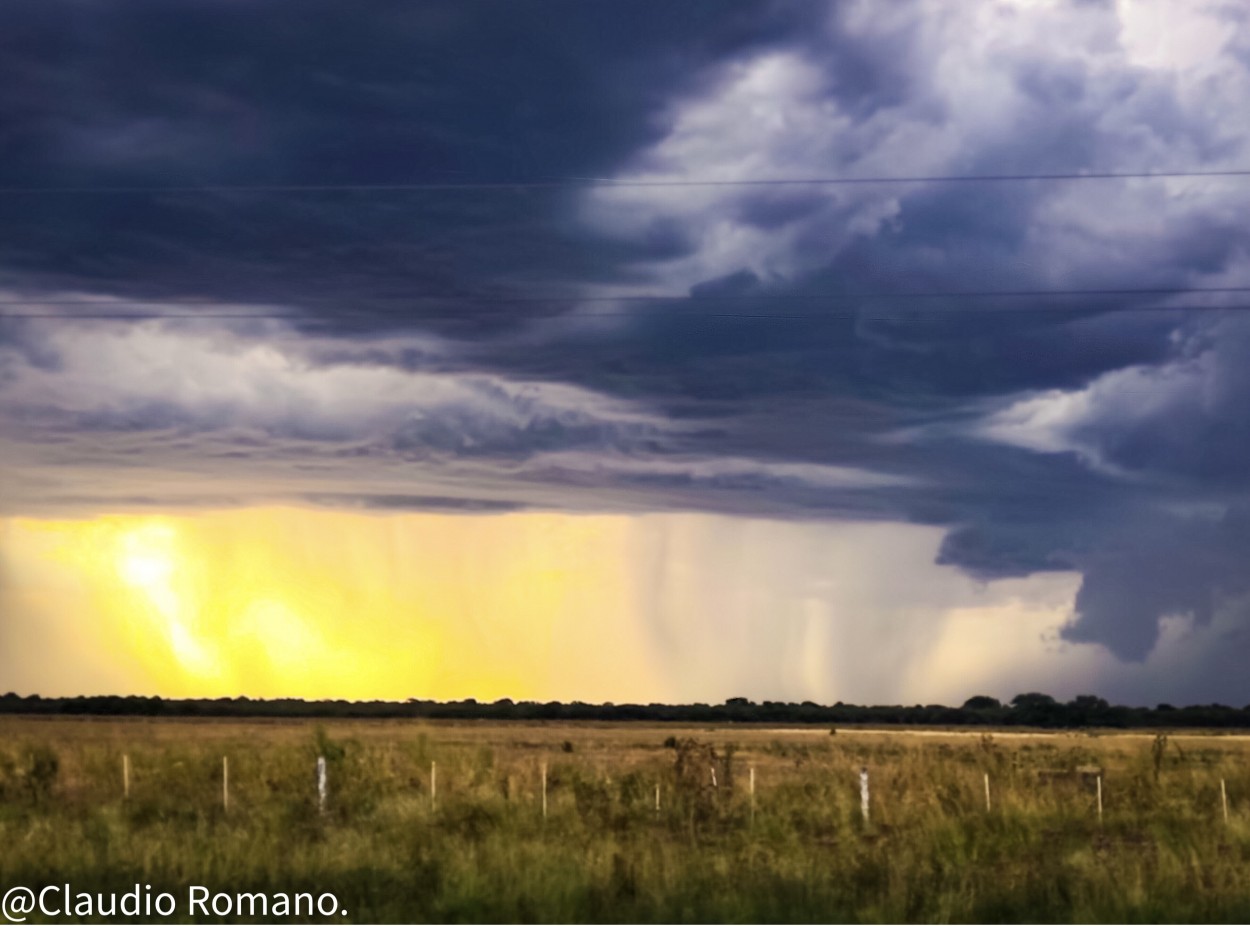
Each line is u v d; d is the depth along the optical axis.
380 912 18.16
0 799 35.34
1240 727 190.88
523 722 184.62
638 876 19.62
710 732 138.62
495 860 20.30
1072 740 113.44
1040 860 23.05
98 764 41.56
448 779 37.38
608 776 35.84
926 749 50.53
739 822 29.94
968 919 17.84
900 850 23.31
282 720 164.25
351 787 36.31
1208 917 17.97
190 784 37.44
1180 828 29.55
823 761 60.53
